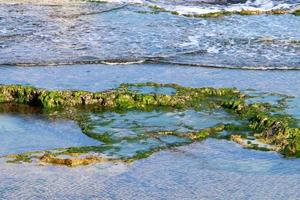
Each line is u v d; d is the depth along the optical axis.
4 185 20.05
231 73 33.75
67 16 47.56
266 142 24.14
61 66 34.53
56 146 23.69
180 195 19.62
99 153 22.77
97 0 54.00
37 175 20.83
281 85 31.47
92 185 20.19
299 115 26.22
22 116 27.16
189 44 40.09
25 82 31.20
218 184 20.50
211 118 26.72
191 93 29.38
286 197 19.59
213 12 50.00
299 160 22.64
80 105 28.31
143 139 24.28
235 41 41.06
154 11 50.00
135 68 34.41
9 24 44.38
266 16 49.22
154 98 28.41
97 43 39.72
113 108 27.97
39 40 40.19
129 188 20.05
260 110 27.05
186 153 23.09
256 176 21.19
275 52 38.41
